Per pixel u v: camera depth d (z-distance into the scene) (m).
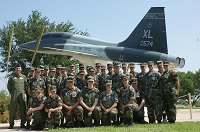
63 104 10.34
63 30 41.72
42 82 11.28
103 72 11.86
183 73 68.25
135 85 11.42
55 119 9.97
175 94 10.99
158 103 11.33
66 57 40.16
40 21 41.03
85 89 10.63
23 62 39.50
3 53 39.41
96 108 10.40
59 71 11.77
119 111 10.92
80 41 26.22
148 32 24.50
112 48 24.78
